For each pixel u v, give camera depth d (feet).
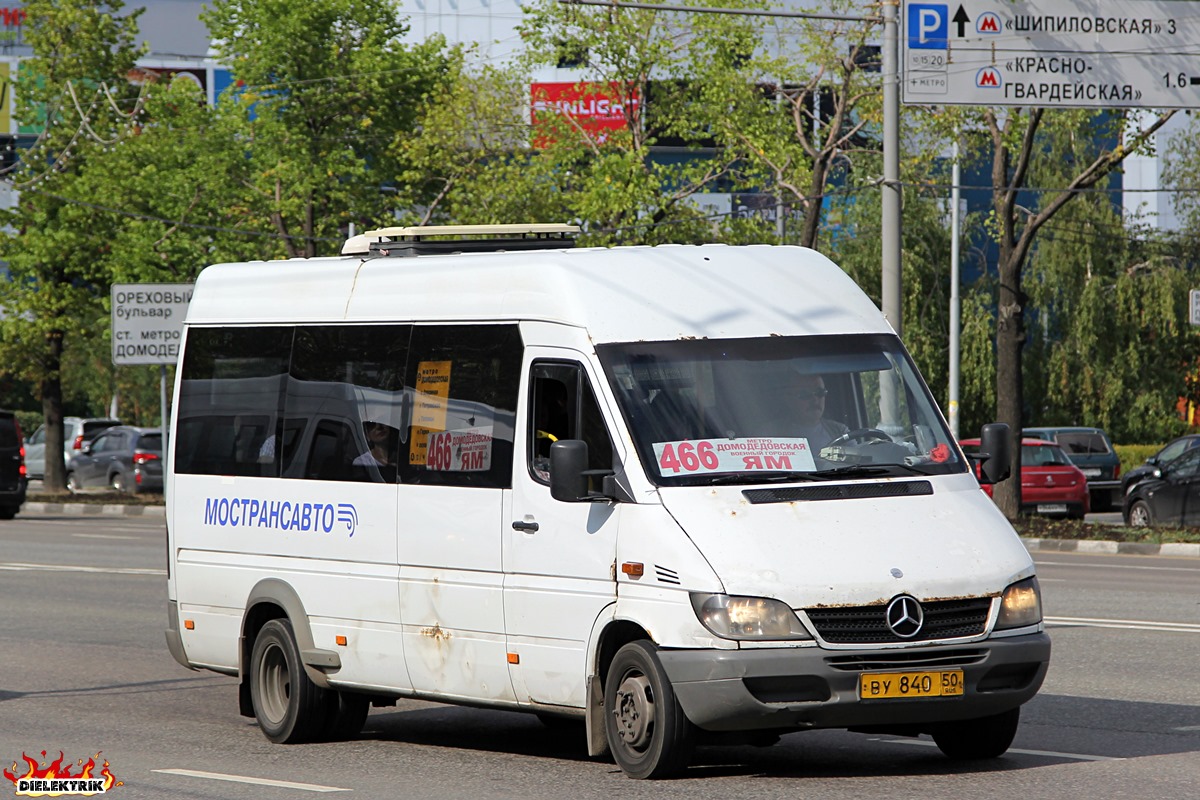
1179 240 231.50
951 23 126.62
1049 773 41.86
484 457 45.80
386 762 46.60
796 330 45.19
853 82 155.84
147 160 190.39
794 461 42.60
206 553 54.70
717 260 46.39
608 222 169.78
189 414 56.24
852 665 39.34
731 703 39.09
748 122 162.50
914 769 42.93
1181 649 66.54
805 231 156.35
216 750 49.73
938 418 45.06
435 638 46.75
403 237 57.00
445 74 184.55
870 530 40.83
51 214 201.05
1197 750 45.37
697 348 44.09
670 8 100.01
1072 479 157.69
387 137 181.37
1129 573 103.71
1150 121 249.14
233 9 179.73
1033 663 40.96
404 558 47.75
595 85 171.22
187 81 186.70
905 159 170.60
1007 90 127.03
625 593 41.39
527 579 44.09
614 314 44.32
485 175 175.83
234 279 56.13
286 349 53.06
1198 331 224.53
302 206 181.16
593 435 43.16
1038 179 227.40
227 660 54.13
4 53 315.37
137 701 60.59
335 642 49.80
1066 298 230.48
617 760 41.91
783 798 38.65
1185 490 135.85
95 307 205.87
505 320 46.14
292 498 51.57
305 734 50.83
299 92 176.96
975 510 42.60
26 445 257.75
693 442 42.37
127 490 208.33
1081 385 227.81
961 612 40.37
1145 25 127.44
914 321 229.45
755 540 40.11
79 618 84.99
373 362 49.93
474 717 56.80
